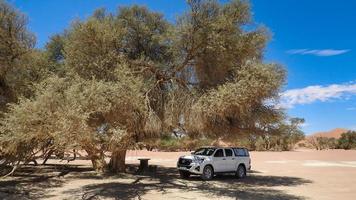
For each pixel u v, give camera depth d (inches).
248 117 802.2
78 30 719.1
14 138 606.5
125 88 649.0
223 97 664.4
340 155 2466.8
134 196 642.2
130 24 848.9
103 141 666.2
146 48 869.2
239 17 735.1
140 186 776.9
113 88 630.5
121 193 675.4
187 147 2923.2
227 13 733.9
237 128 848.3
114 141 634.2
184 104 749.3
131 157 2076.8
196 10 721.6
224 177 1002.7
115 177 940.6
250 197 644.7
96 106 609.9
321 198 647.1
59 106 580.4
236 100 663.8
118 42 773.9
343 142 4148.6
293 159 2025.1
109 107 613.3
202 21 721.0
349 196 672.4
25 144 703.7
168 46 832.9
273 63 688.4
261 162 1768.0
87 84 660.1
